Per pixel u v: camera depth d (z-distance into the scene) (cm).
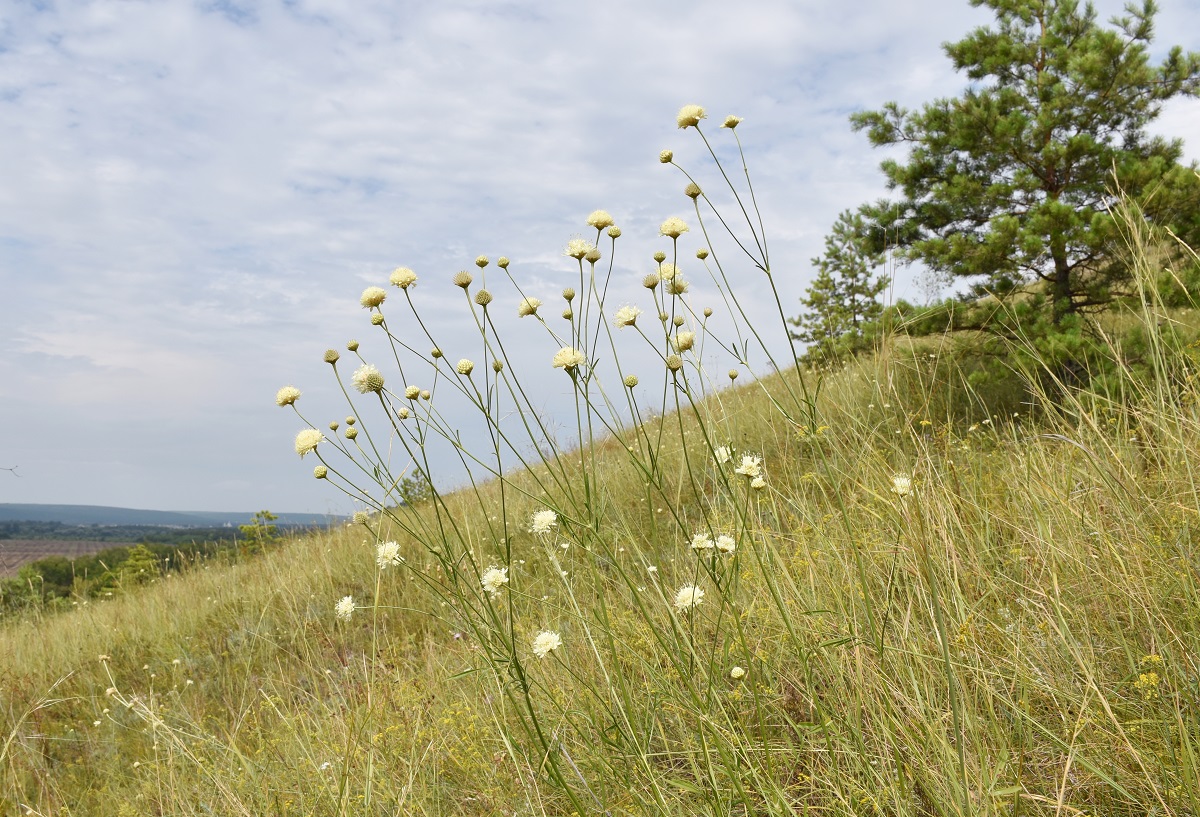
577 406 223
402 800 279
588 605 305
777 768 229
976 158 855
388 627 620
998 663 238
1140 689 208
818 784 225
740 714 243
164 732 413
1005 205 827
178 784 395
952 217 863
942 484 349
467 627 230
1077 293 765
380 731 346
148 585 1164
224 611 839
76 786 506
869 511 337
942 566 272
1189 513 273
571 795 204
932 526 280
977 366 796
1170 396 345
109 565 1264
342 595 756
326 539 1012
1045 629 246
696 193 253
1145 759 190
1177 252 681
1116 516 292
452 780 325
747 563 311
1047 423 527
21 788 498
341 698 402
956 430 624
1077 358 664
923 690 223
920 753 203
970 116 822
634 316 234
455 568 220
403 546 791
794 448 441
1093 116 812
